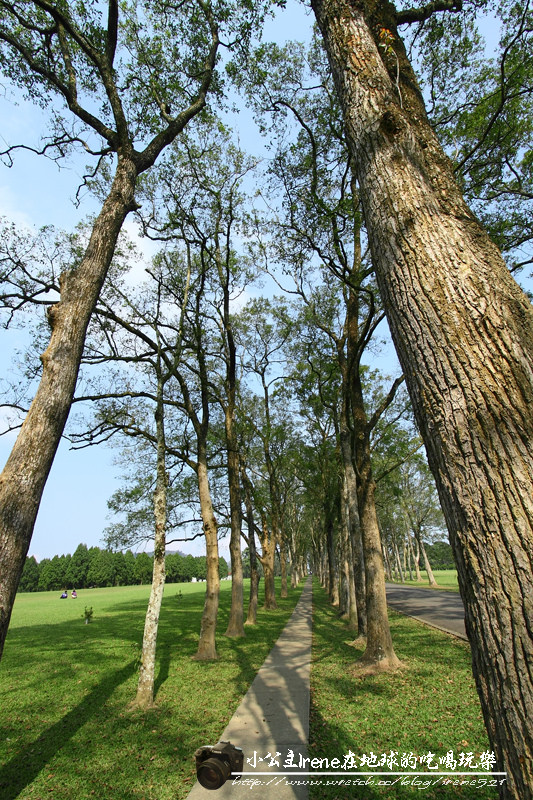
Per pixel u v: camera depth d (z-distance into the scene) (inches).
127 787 182.5
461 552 63.6
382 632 351.6
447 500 66.8
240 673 357.7
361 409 423.5
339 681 317.1
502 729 55.0
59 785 188.1
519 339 67.2
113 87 223.1
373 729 225.5
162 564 319.9
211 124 404.8
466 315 70.4
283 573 1231.5
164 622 730.2
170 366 418.0
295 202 400.8
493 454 61.9
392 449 622.5
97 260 175.5
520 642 54.2
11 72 282.4
